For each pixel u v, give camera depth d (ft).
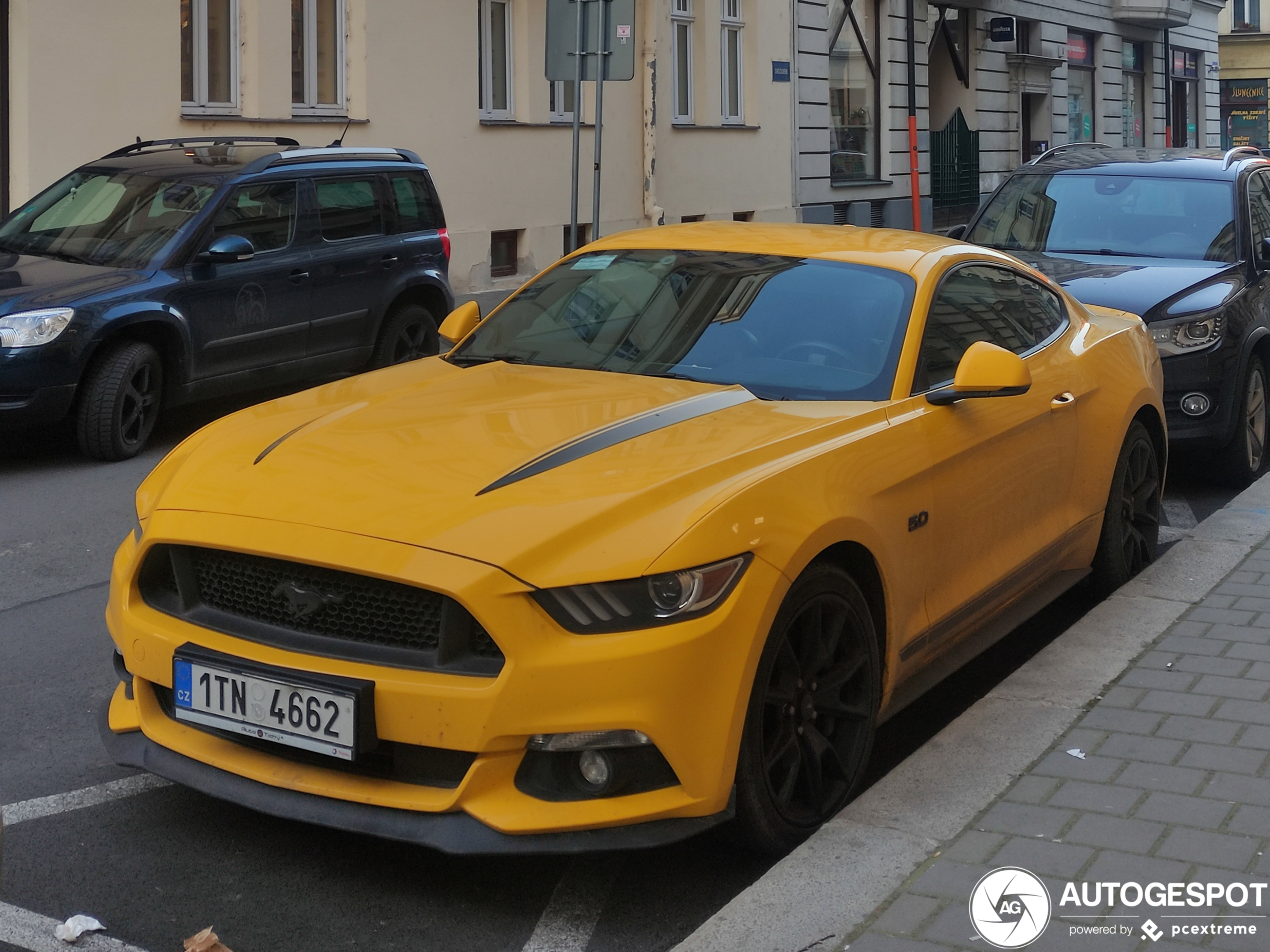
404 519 11.65
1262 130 163.12
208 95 47.78
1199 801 12.41
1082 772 13.11
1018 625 16.87
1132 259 29.60
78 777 14.51
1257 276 28.94
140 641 12.51
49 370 27.86
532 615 11.02
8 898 11.91
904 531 13.96
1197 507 26.18
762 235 17.80
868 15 84.43
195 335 30.91
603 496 11.69
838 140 82.74
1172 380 26.23
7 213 42.16
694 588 11.27
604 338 16.34
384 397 14.78
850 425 13.88
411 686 11.15
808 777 12.75
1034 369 17.54
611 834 11.18
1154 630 17.39
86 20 42.83
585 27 41.91
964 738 14.14
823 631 12.91
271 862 12.64
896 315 15.74
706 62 69.56
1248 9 161.58
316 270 34.12
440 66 55.11
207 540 12.09
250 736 11.79
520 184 59.26
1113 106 119.85
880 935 10.35
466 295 56.85
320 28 51.19
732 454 12.60
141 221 31.86
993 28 97.30
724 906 11.59
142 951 11.09
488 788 11.14
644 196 65.87
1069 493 18.17
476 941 11.36
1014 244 31.42
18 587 21.21
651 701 11.04
